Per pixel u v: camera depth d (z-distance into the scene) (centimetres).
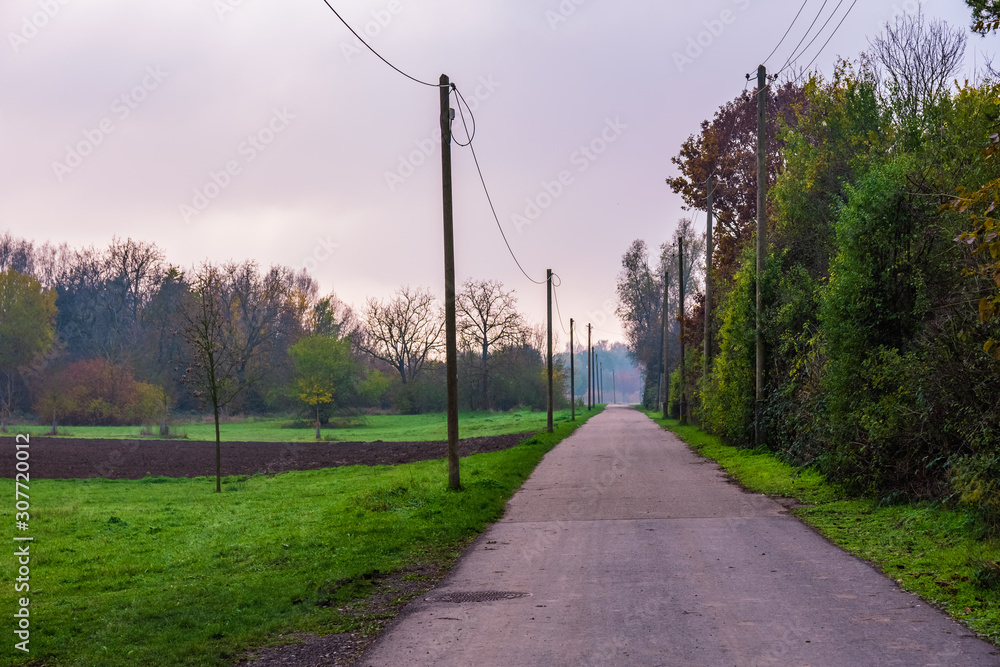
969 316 1190
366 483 2266
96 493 2334
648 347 8781
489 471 2208
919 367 1270
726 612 743
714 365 3322
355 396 7706
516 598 840
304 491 2186
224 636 736
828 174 2500
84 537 1492
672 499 1611
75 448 4316
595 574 940
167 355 7094
